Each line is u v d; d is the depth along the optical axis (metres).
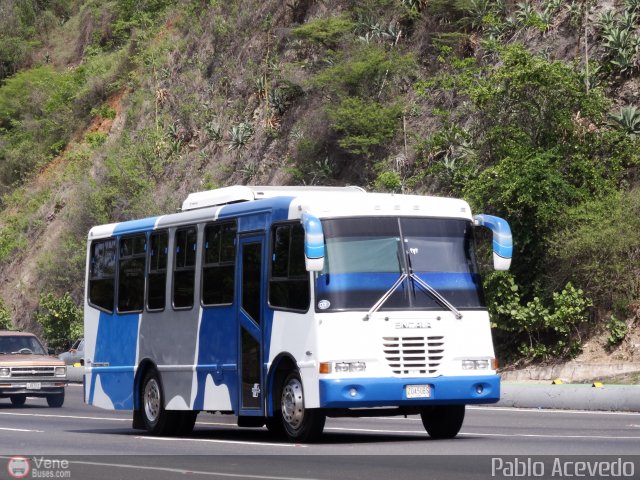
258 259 17.53
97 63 76.25
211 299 18.66
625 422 20.08
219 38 58.38
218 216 18.73
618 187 33.09
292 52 52.38
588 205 31.33
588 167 32.22
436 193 38.97
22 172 74.88
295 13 54.09
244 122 53.22
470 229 17.28
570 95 32.94
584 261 30.98
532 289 32.31
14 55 88.06
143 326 20.52
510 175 31.91
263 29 55.16
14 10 90.31
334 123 43.69
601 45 37.00
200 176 53.59
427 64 44.00
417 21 45.56
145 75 64.31
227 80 56.12
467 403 16.61
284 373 16.94
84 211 56.75
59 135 75.06
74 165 67.25
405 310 16.38
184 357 19.25
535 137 33.09
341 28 46.44
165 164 56.44
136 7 78.56
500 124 33.66
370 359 16.08
